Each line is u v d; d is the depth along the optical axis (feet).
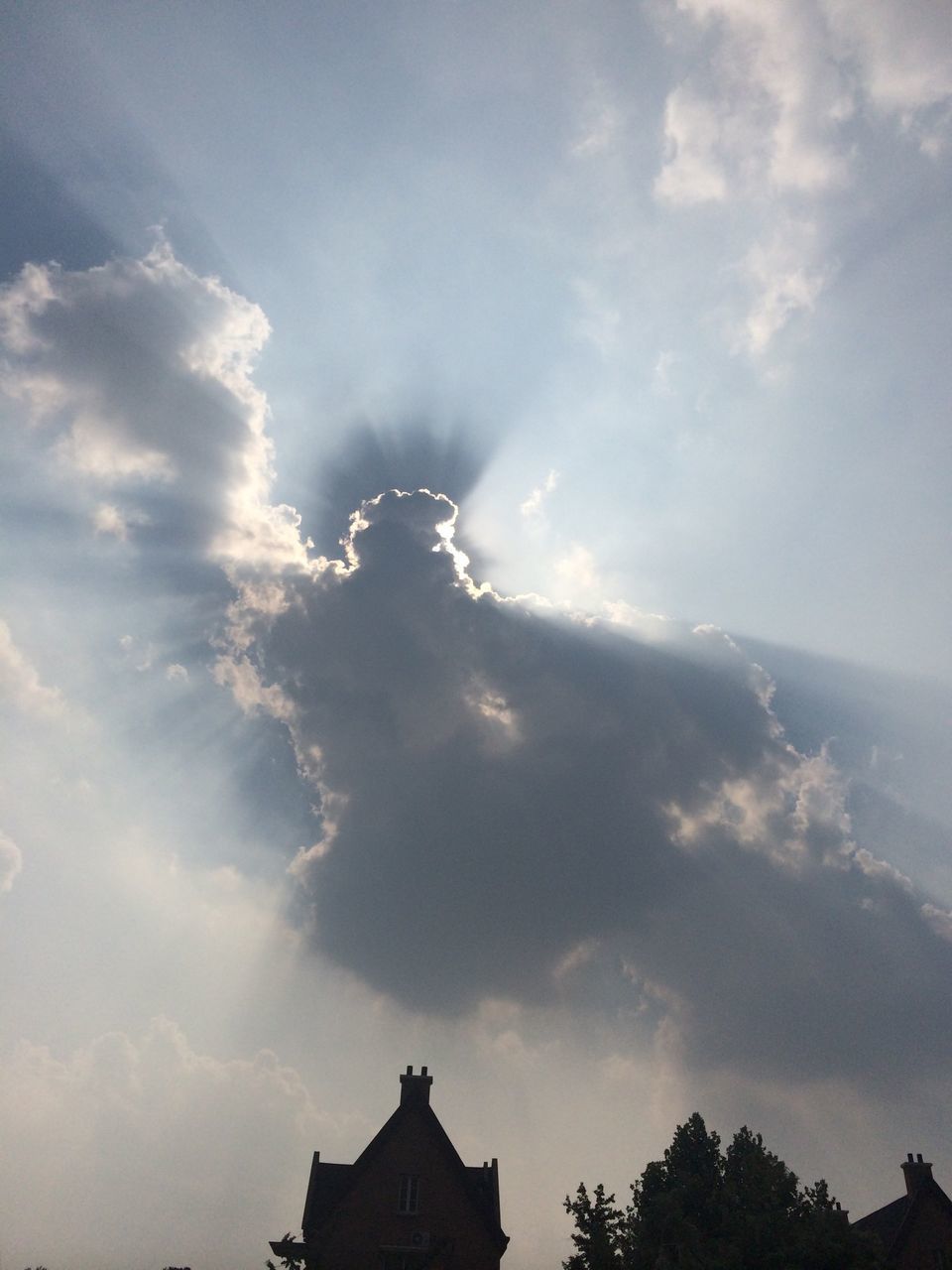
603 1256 121.08
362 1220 143.02
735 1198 123.75
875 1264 113.19
